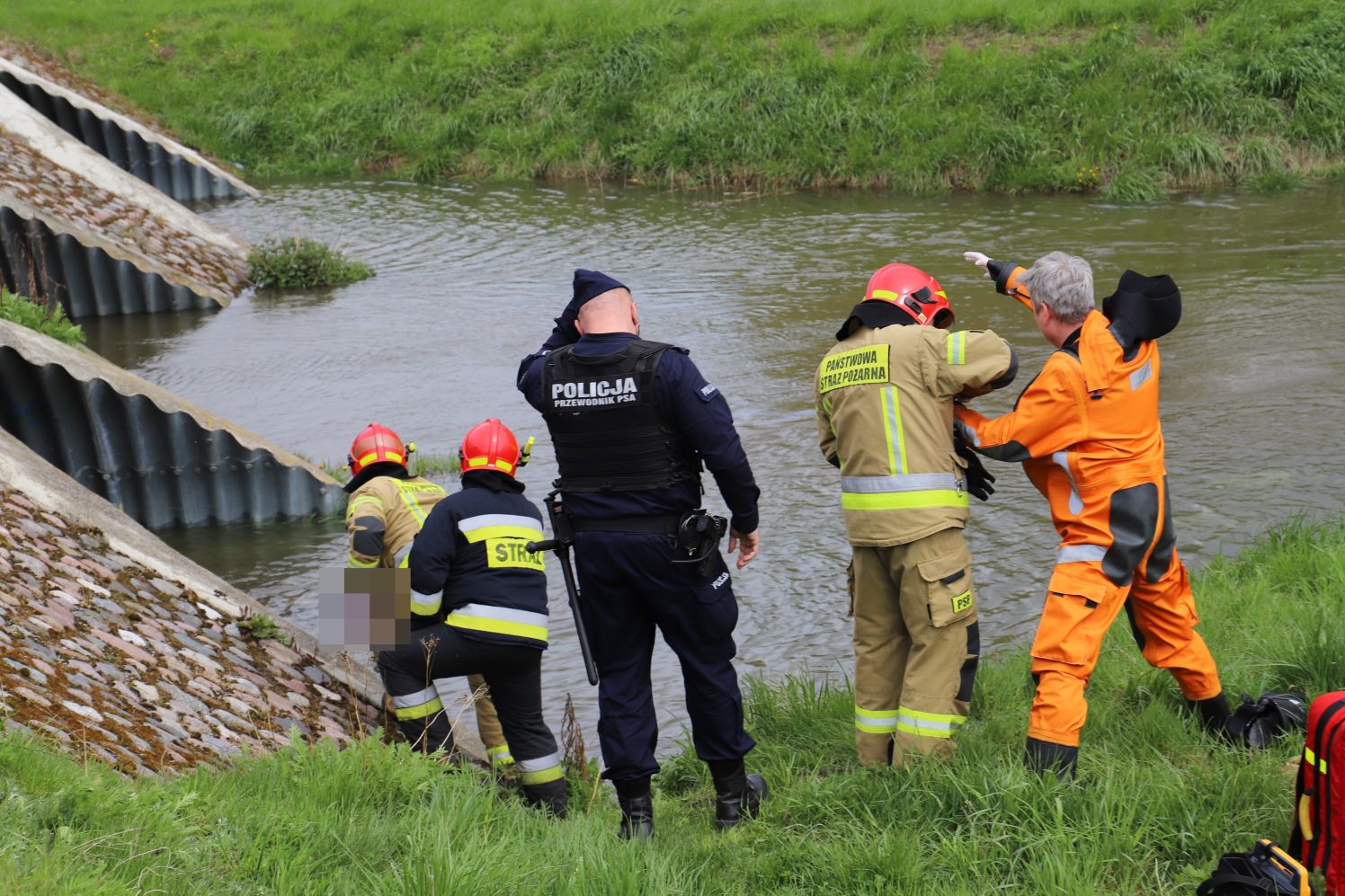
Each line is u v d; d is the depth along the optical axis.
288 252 24.77
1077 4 33.91
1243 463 12.67
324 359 19.19
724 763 6.50
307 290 24.11
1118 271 21.64
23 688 6.40
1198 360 16.47
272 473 13.45
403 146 36.31
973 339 6.12
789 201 30.00
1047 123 30.39
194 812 5.29
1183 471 12.59
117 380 12.99
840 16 36.12
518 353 19.03
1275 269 21.11
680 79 35.28
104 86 39.47
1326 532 10.20
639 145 33.69
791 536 11.81
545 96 36.03
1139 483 5.93
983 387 6.14
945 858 5.44
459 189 33.56
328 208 31.20
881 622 6.56
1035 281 6.15
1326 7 31.33
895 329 6.28
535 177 34.47
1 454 10.15
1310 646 7.13
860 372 6.28
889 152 31.16
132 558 9.62
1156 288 5.95
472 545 7.34
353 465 8.54
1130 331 5.88
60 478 10.59
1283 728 6.32
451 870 5.00
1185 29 32.12
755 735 7.75
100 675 7.22
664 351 6.10
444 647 7.28
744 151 32.31
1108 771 5.85
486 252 26.36
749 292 21.83
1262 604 8.53
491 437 7.55
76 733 6.15
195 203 32.06
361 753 6.45
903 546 6.21
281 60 40.75
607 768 6.44
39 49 40.50
